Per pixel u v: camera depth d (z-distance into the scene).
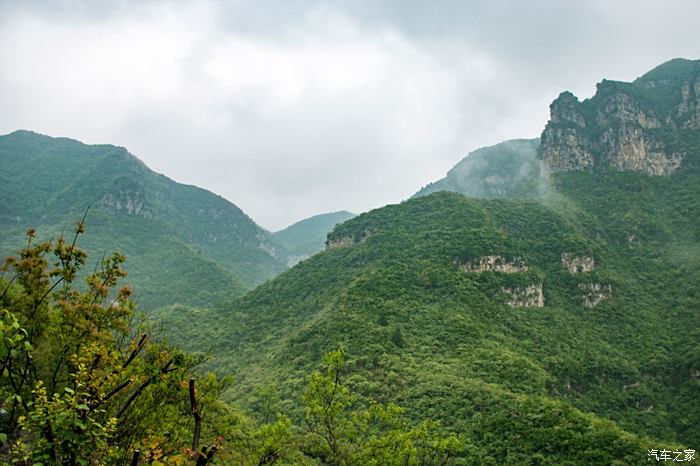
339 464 17.56
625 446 44.72
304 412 55.78
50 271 13.10
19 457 7.52
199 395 12.74
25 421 7.53
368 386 62.03
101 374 9.34
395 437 18.16
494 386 60.59
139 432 10.84
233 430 15.41
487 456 45.94
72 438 7.41
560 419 49.53
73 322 11.70
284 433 16.91
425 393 59.44
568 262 120.56
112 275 14.19
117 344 12.72
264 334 115.81
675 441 70.38
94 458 8.12
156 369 10.27
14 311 11.51
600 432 46.94
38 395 8.02
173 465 8.88
